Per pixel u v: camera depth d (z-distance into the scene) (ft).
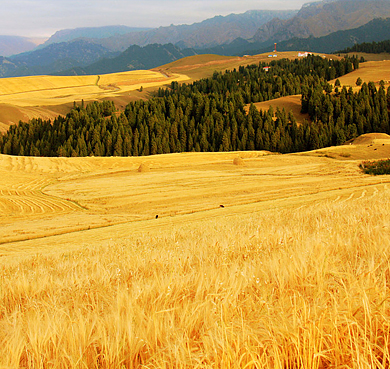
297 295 7.99
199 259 16.16
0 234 91.20
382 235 13.55
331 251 12.68
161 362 5.85
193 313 7.20
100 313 8.92
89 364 6.61
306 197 109.60
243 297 8.77
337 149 269.23
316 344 5.98
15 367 6.07
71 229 94.63
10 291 14.10
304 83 599.16
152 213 111.75
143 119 433.48
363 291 6.66
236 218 73.56
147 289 9.65
